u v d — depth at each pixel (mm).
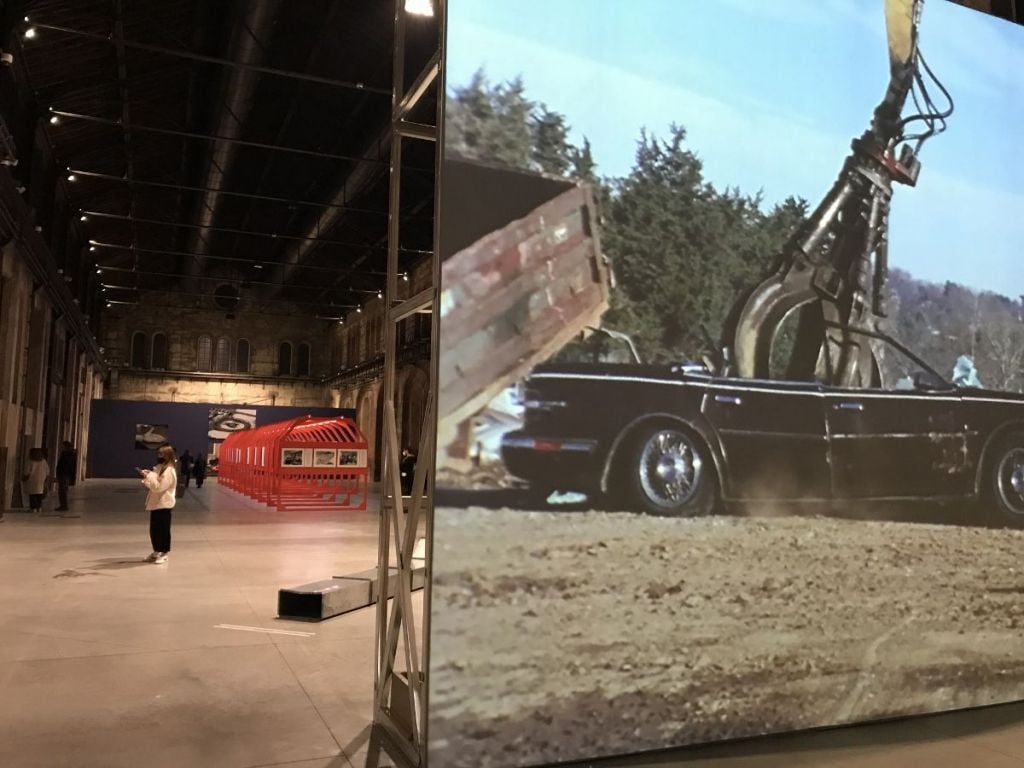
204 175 27188
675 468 3916
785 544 4160
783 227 4375
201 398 46531
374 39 19047
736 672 3975
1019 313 5098
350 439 21531
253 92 20422
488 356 3547
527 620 3521
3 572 9055
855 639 4285
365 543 12484
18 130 17453
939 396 4738
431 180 25688
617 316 3857
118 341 44969
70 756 3684
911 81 4930
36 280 19688
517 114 3721
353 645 5902
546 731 3529
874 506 4430
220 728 4098
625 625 3723
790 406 4270
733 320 4164
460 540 3418
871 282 4625
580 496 3680
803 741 4008
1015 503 4867
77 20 16781
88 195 27750
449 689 3352
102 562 9906
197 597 7676
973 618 4641
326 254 36062
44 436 22578
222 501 22391
